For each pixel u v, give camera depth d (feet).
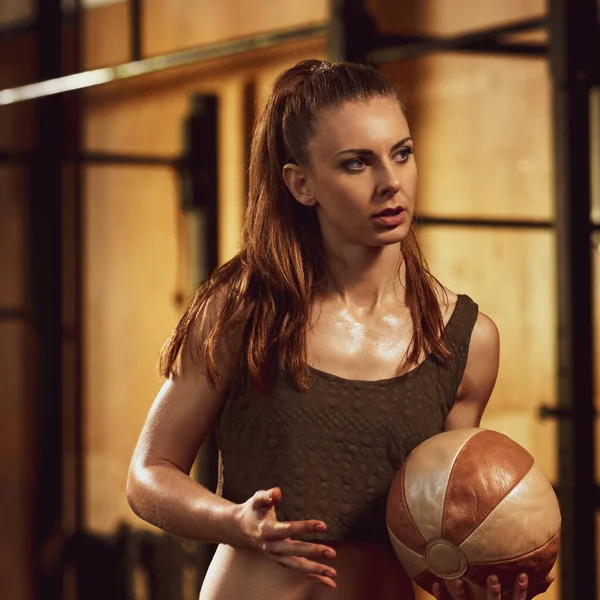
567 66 15.97
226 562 7.08
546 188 20.71
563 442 16.21
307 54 22.48
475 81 21.38
